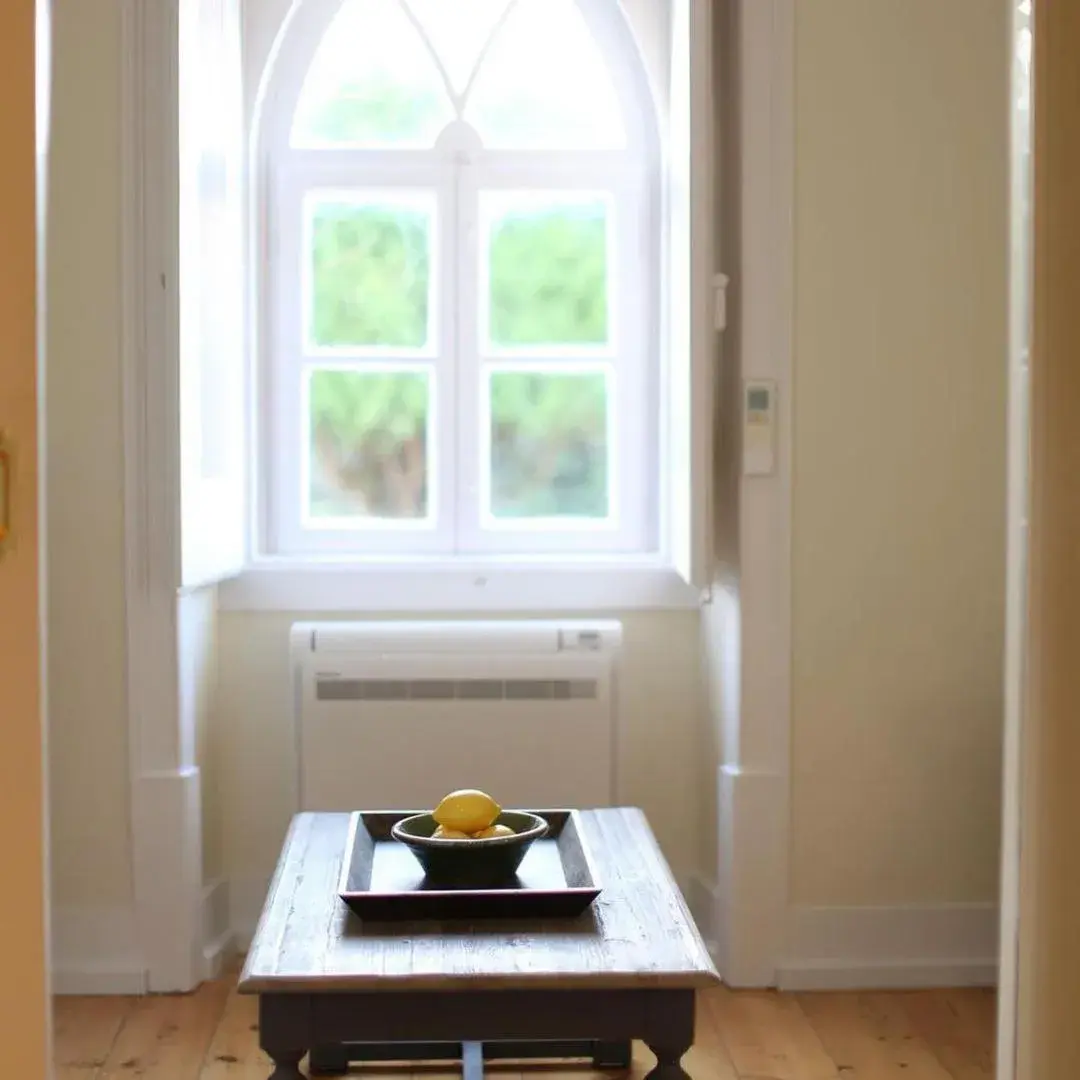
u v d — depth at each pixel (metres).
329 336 3.65
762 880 3.28
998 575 3.31
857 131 3.24
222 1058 2.85
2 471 1.58
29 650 1.60
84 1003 3.16
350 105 3.63
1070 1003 1.63
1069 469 1.63
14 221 1.58
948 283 3.28
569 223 3.66
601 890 2.10
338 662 3.35
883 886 3.31
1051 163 1.62
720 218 3.41
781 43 3.21
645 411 3.67
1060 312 1.63
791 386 3.24
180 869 3.22
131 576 3.19
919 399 3.28
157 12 3.08
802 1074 2.80
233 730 3.54
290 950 1.95
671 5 3.48
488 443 3.67
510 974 1.87
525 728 3.38
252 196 3.56
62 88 3.12
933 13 3.25
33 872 1.61
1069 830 1.63
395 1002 1.89
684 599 3.57
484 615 3.56
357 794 3.36
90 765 3.22
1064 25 1.62
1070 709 1.63
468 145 3.62
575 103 3.65
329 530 3.64
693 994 1.91
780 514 3.25
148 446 3.17
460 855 2.18
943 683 3.31
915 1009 3.16
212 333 3.27
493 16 3.63
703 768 3.56
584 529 3.68
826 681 3.29
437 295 3.65
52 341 3.16
